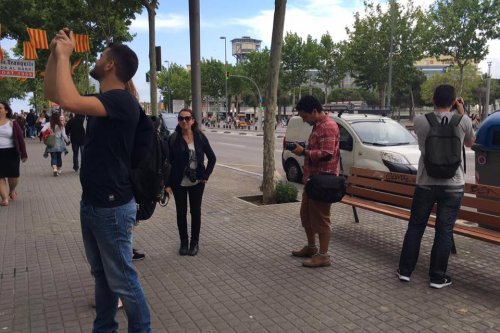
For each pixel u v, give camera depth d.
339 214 7.71
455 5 29.34
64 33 2.68
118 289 3.02
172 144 5.51
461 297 4.36
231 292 4.50
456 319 3.91
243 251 5.77
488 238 4.63
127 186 2.98
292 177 12.36
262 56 61.22
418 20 33.34
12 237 6.40
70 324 3.85
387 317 3.95
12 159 8.55
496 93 71.56
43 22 21.48
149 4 13.71
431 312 4.04
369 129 10.30
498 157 6.18
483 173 6.37
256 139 31.17
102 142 2.88
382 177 6.34
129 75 3.04
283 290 4.54
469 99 59.22
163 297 4.39
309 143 5.11
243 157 18.98
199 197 5.64
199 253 5.70
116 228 2.93
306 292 4.49
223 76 70.81
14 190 9.01
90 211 2.92
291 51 53.12
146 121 3.10
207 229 6.80
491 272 5.01
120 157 2.91
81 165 2.98
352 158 10.04
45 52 24.56
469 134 4.48
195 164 5.51
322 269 5.13
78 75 32.00
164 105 83.62
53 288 4.61
